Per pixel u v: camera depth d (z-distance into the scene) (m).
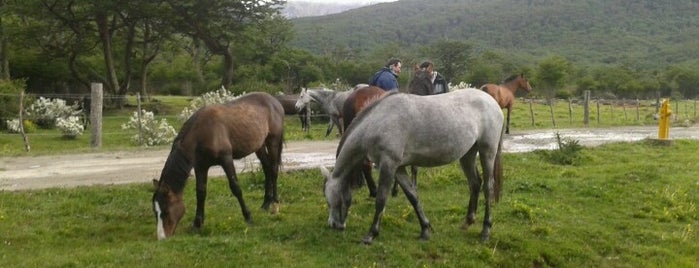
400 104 6.22
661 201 8.77
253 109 7.18
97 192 8.14
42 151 12.21
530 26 162.50
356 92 8.96
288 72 46.16
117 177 9.32
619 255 6.81
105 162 10.84
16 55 33.16
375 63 54.72
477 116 6.59
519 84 17.84
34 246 6.11
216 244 6.04
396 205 8.09
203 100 20.00
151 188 8.50
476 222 7.45
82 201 7.75
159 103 30.02
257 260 5.80
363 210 7.74
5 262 5.55
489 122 6.70
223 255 5.84
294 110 20.44
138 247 5.94
